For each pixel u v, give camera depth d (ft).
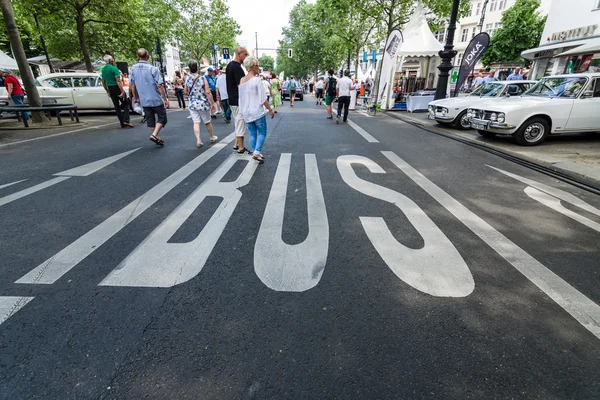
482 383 5.38
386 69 47.80
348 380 5.41
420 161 19.90
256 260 8.75
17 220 11.02
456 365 5.72
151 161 18.83
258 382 5.34
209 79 39.34
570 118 24.66
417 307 7.13
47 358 5.73
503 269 8.57
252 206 12.34
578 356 5.93
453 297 7.45
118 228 10.44
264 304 7.15
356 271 8.36
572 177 17.17
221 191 13.91
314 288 7.69
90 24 79.61
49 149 21.86
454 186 15.29
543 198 14.01
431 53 54.13
